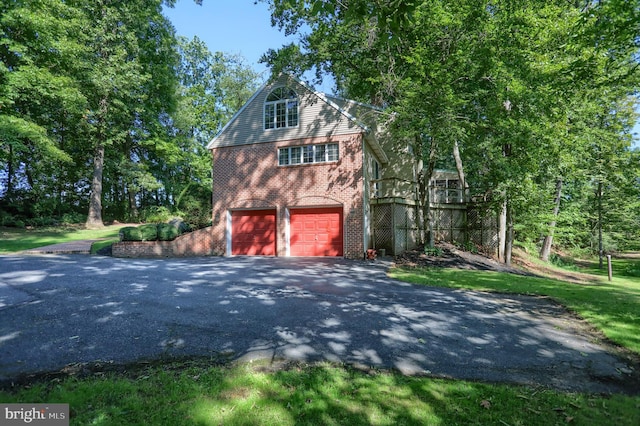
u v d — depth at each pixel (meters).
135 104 25.84
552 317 6.38
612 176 18.06
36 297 6.76
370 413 3.00
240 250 16.61
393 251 15.46
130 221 29.34
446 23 12.59
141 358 4.20
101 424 2.76
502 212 17.44
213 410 2.99
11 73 17.14
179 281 8.84
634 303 7.57
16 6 17.11
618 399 3.37
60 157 19.67
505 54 12.98
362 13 4.29
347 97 23.83
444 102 12.48
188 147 32.12
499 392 3.44
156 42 26.86
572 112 14.09
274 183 16.08
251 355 4.32
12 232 20.47
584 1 13.42
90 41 22.05
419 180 17.88
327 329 5.32
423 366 4.10
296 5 15.08
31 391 3.31
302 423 2.83
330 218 15.39
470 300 7.52
